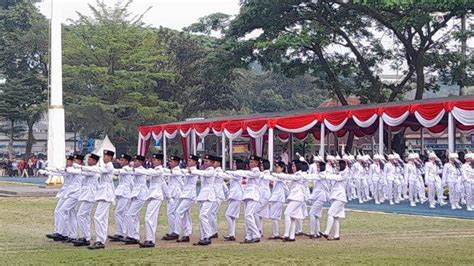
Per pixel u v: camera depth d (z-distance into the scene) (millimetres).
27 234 21266
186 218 19656
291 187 20141
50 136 42594
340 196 20031
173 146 69375
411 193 31344
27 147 75938
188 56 71875
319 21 48844
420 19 42938
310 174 20672
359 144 62000
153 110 63906
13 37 75500
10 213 28219
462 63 49125
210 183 19406
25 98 72812
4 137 90688
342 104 53156
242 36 51688
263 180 20203
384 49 52719
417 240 19531
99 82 63781
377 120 36656
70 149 80750
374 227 22984
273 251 17469
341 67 52469
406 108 32719
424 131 55125
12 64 76250
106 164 18594
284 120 38719
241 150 60031
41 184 50531
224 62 52438
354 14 50219
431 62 49312
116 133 65812
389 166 32500
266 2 47906
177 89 71000
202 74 67750
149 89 66250
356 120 35594
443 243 18812
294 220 19938
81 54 64438
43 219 25797
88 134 69438
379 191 32750
